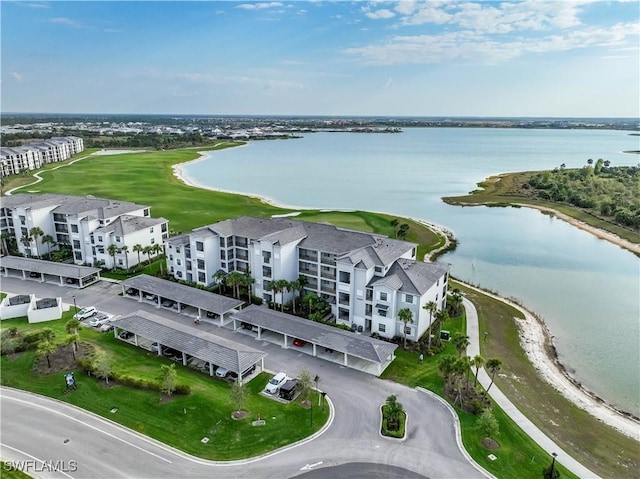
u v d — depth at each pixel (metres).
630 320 82.50
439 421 50.59
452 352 66.12
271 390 54.66
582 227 147.88
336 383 57.38
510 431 49.69
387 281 67.38
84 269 87.81
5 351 60.91
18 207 101.56
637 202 159.12
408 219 145.88
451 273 105.19
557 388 60.69
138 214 107.88
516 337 73.62
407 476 42.47
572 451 47.66
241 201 166.75
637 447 49.59
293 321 67.06
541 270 108.69
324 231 82.75
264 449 45.66
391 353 60.78
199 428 48.31
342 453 45.28
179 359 62.28
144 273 93.06
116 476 41.94
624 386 62.47
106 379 55.62
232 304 73.69
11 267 89.81
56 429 47.97
